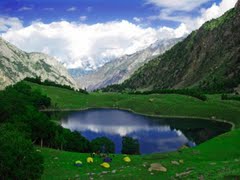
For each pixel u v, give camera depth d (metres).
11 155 53.53
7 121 103.94
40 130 105.62
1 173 52.66
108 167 75.50
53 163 75.88
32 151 57.75
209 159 82.06
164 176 59.44
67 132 118.06
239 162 65.75
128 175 59.88
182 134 188.50
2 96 120.56
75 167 74.12
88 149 119.00
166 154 86.88
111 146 120.62
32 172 55.69
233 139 97.62
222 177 51.62
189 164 70.25
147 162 74.38
